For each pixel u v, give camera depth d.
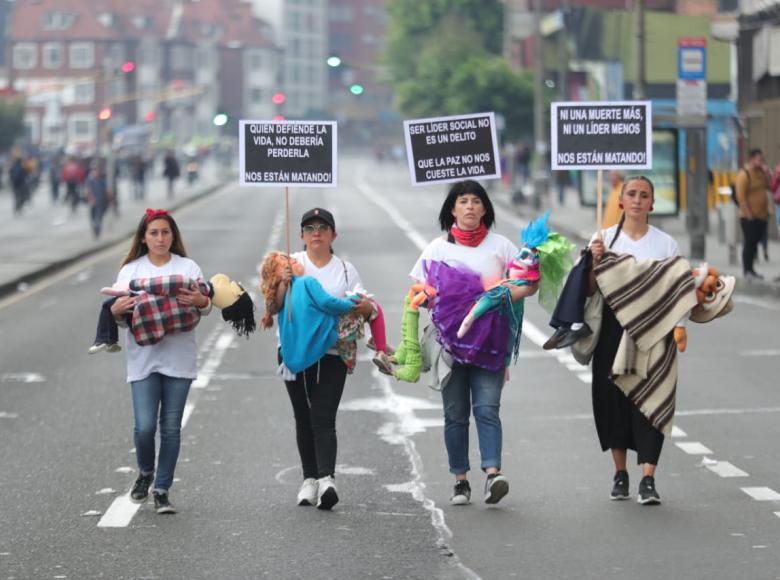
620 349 16.70
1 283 48.22
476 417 17.09
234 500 17.80
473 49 152.12
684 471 19.17
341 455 20.61
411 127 17.83
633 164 17.86
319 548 15.31
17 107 185.25
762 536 15.59
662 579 13.95
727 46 100.62
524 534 15.83
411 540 15.62
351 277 17.11
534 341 33.81
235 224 89.44
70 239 73.25
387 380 27.97
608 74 107.44
